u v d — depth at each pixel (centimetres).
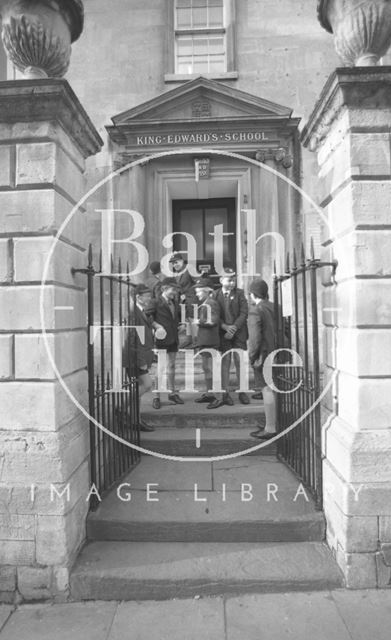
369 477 300
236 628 271
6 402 307
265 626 271
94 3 852
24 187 309
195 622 276
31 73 323
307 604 288
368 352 307
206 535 338
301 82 825
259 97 780
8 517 303
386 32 319
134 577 300
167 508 358
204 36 876
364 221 308
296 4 839
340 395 342
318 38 830
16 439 305
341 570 305
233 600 295
